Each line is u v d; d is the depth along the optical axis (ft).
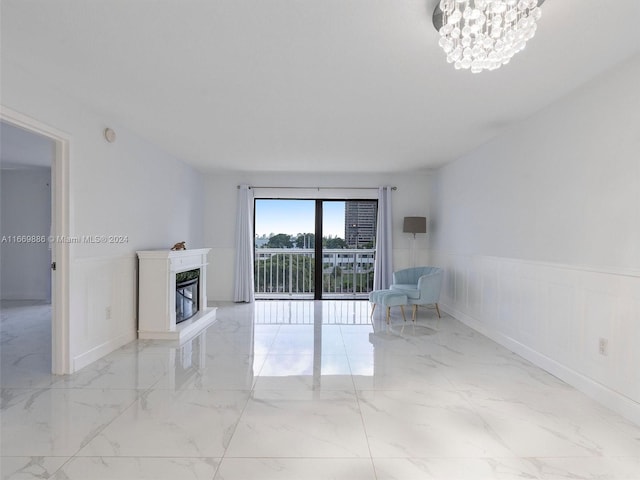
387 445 6.15
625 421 7.02
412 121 11.09
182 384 8.66
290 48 6.91
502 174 12.17
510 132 11.67
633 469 5.56
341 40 6.63
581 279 8.43
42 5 5.64
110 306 11.12
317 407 7.52
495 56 5.87
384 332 13.70
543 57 7.13
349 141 13.37
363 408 7.48
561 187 9.15
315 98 9.35
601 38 6.44
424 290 15.44
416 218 18.76
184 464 5.58
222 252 20.25
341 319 15.92
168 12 5.82
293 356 10.85
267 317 16.29
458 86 8.54
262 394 8.13
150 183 13.70
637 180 7.00
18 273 20.13
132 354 10.96
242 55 7.19
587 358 8.23
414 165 17.54
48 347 11.55
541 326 9.94
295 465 5.60
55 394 8.05
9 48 6.96
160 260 12.55
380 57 7.23
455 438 6.38
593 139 8.09
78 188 9.62
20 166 19.27
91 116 10.17
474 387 8.59
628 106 7.21
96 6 5.67
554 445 6.19
